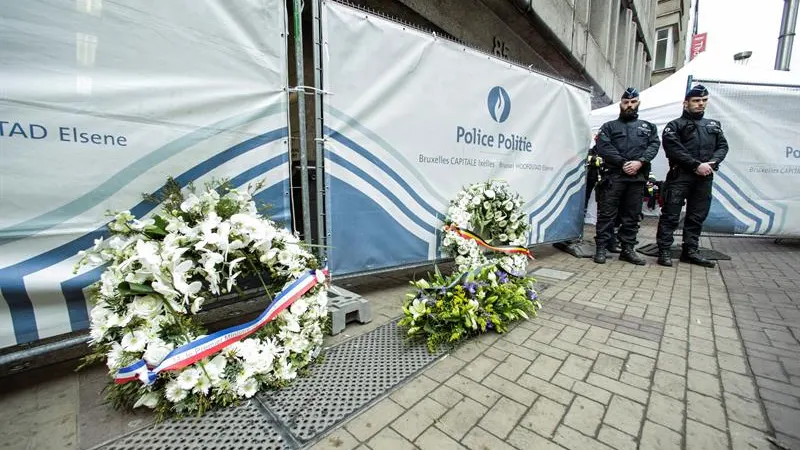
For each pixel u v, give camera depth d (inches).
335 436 57.3
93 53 70.6
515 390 70.3
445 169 133.4
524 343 90.8
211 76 84.5
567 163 188.4
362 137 110.6
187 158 82.9
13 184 65.1
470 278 98.9
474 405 65.4
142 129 76.8
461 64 132.6
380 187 116.4
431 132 127.3
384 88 113.4
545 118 170.6
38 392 68.8
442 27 225.8
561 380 74.0
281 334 72.1
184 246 67.5
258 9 90.0
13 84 63.8
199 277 72.0
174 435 57.3
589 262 182.5
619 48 624.7
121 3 72.5
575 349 87.7
